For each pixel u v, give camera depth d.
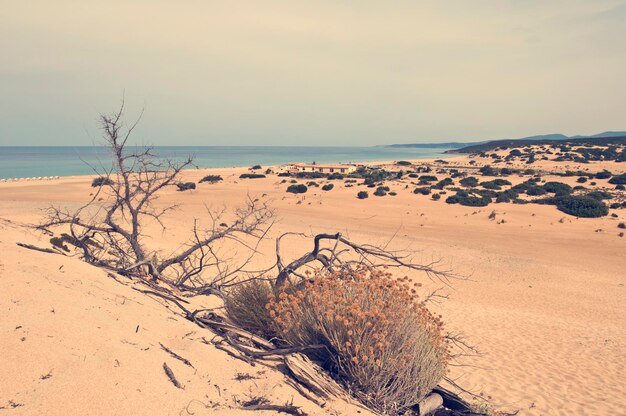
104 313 4.01
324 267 6.31
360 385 4.54
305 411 3.64
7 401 2.49
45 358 2.95
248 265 18.12
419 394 4.83
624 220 45.03
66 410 2.57
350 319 4.66
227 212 38.56
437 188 65.00
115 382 2.99
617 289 23.03
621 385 9.21
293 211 45.47
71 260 5.53
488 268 26.09
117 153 5.86
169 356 3.72
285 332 5.04
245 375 3.97
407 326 4.80
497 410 6.37
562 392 8.49
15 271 4.09
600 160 115.88
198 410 3.09
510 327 14.39
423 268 6.01
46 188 56.19
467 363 9.92
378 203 52.44
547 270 26.61
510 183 70.44
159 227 23.84
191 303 6.35
